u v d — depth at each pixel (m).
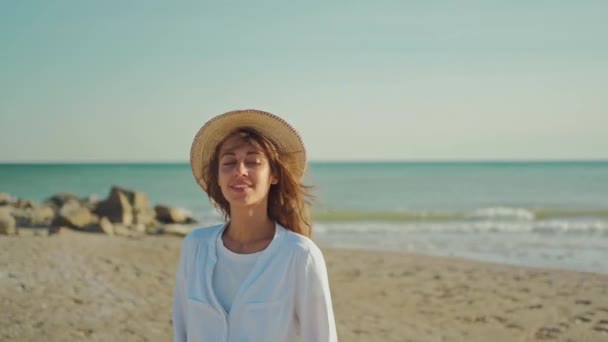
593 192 46.88
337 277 11.35
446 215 28.03
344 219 26.22
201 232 2.44
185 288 2.36
